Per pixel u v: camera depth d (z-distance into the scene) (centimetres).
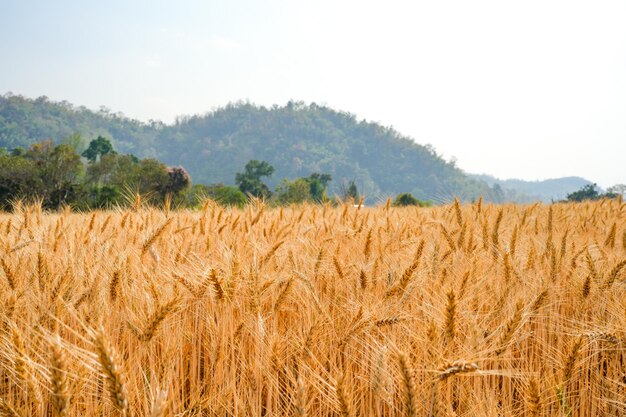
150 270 447
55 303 339
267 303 422
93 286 365
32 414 286
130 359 295
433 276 459
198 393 320
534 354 403
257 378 316
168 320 348
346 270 473
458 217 690
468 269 429
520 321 318
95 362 225
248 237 591
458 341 322
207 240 561
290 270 443
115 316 361
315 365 321
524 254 540
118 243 523
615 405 331
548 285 443
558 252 532
